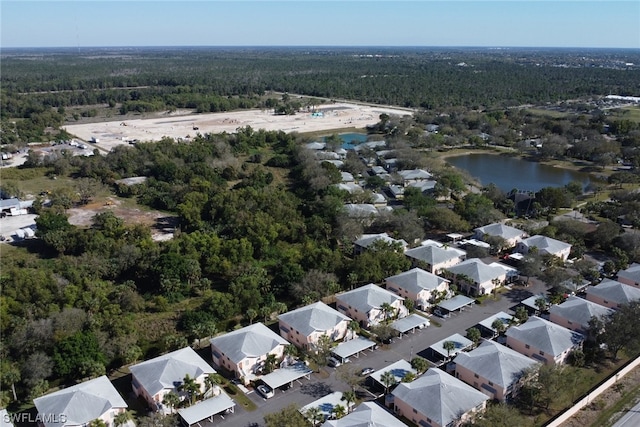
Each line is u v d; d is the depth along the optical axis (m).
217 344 92.69
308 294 112.25
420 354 97.38
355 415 74.19
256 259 137.62
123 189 193.00
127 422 75.69
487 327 104.00
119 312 102.69
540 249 135.88
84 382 82.38
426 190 198.62
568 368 88.50
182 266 118.56
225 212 157.38
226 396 82.50
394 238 147.12
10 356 89.94
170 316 105.81
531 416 80.31
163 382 80.31
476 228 160.25
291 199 176.25
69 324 93.88
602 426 78.00
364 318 106.12
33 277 110.62
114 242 135.38
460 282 123.06
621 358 96.44
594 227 162.38
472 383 87.25
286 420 71.06
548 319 109.44
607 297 112.56
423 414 76.56
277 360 91.50
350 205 171.12
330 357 94.88
